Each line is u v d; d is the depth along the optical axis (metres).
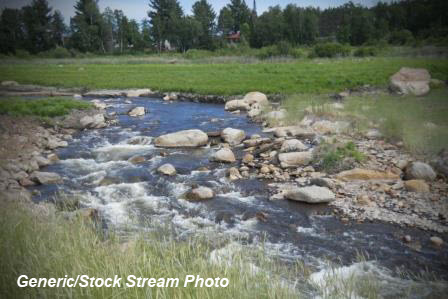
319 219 7.35
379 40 45.28
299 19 64.88
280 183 9.26
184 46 82.00
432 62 29.88
